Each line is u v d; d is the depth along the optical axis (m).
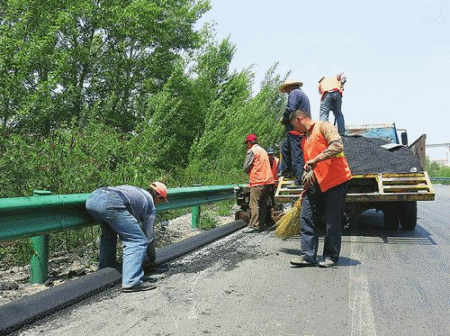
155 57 18.00
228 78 26.22
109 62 17.08
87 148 7.15
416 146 9.38
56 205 4.20
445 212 13.37
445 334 3.19
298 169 7.48
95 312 3.68
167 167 17.28
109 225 4.60
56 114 13.59
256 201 8.52
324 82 9.49
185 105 20.30
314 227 5.42
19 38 10.68
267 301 3.95
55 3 12.38
